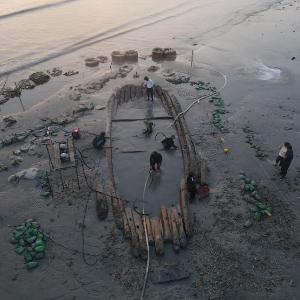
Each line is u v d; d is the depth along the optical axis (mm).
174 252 14703
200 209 16781
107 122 23172
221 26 46750
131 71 32344
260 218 16375
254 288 13461
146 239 14859
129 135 22516
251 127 23766
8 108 27047
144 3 58000
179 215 16031
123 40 41656
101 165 19578
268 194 17844
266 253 14797
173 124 23797
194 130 23078
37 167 19562
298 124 24328
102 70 33469
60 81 31516
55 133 22750
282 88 29594
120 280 13656
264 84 30250
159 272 13883
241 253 14750
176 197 17625
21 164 19969
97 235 15469
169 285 13500
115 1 58844
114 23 47531
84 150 20844
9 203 17172
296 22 47906
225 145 21594
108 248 14867
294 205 17266
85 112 25312
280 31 44312
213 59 35812
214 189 18000
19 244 15055
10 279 13766
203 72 32562
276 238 15469
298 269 14188
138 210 16672
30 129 23328
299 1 60031
